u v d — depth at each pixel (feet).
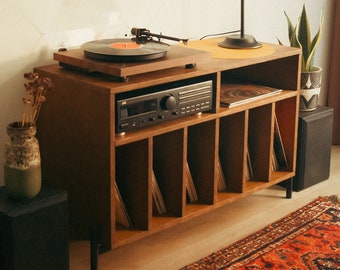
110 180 5.92
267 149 7.64
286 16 8.66
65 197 5.70
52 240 5.66
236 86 7.65
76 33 6.95
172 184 6.73
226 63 6.75
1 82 6.44
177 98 6.31
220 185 7.43
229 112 6.86
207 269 6.40
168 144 6.64
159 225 6.53
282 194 8.29
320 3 9.98
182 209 6.72
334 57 10.14
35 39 6.60
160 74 6.19
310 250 6.81
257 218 7.58
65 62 6.27
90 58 6.14
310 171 8.41
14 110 6.61
